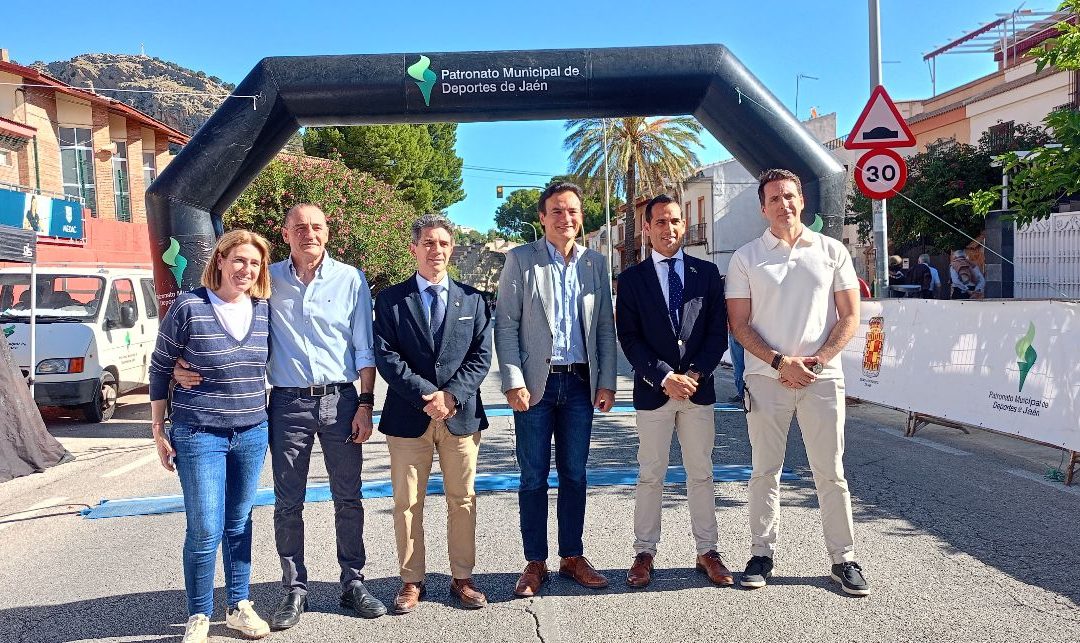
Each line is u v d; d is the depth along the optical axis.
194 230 8.54
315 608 3.99
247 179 8.91
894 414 9.36
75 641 3.67
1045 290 13.76
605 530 5.11
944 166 18.75
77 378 9.80
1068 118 7.39
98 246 21.45
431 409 3.81
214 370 3.56
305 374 3.85
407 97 8.55
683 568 4.40
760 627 3.60
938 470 6.48
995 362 6.90
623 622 3.71
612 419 9.35
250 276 3.63
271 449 3.88
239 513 3.73
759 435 4.17
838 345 4.03
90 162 23.08
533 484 4.20
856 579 3.94
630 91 8.66
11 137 19.77
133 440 9.08
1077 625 3.52
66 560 4.83
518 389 4.07
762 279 4.09
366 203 25.72
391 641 3.58
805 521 5.18
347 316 3.98
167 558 4.82
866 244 25.47
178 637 3.70
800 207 4.13
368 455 7.81
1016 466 6.60
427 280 3.99
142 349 11.47
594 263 4.31
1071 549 4.51
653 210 4.28
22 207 16.86
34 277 8.87
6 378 7.33
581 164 34.03
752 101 8.66
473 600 3.93
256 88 8.50
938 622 3.59
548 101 8.66
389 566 4.60
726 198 39.12
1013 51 24.34
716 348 4.21
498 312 4.20
